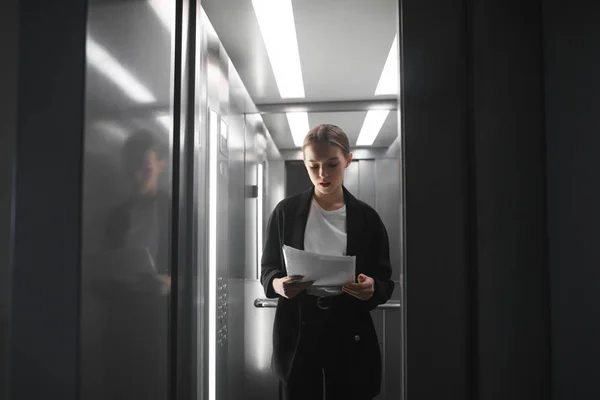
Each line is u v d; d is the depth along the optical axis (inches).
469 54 41.0
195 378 47.3
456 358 40.1
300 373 53.7
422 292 40.5
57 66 30.8
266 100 62.3
